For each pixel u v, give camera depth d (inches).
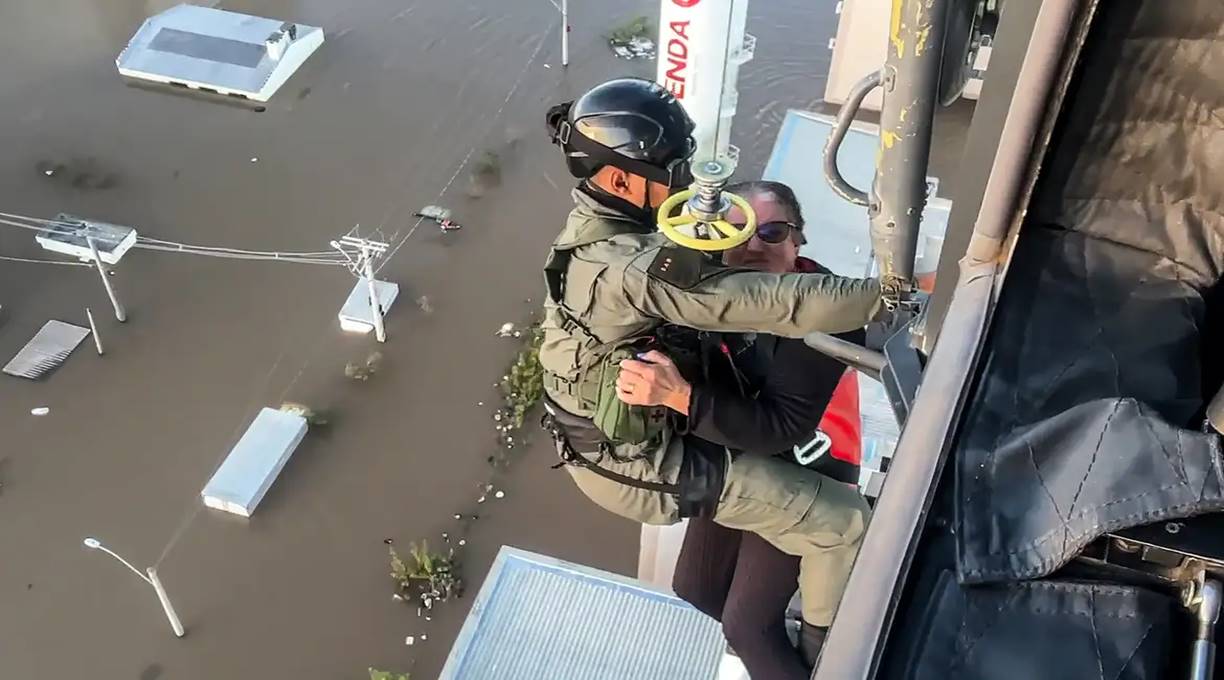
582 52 1021.2
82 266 834.8
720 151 464.8
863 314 135.5
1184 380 105.2
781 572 195.9
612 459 163.2
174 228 864.9
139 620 639.1
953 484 101.4
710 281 136.6
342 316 788.6
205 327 795.4
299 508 697.0
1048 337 110.0
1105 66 106.3
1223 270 111.5
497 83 994.7
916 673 92.2
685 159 149.0
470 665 471.2
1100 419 95.9
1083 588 93.0
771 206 180.5
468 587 659.4
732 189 185.5
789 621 211.5
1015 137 106.0
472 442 730.2
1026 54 103.7
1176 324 109.1
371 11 1065.5
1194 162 108.2
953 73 127.0
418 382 762.8
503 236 862.5
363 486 706.8
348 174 909.8
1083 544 91.4
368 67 1010.1
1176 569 93.0
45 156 922.7
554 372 159.3
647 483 164.4
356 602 651.5
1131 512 90.1
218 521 688.4
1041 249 116.2
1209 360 110.2
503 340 787.4
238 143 938.7
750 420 154.8
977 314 111.9
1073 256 115.0
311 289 820.6
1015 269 115.4
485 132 951.0
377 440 730.8
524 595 495.2
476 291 820.0
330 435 732.7
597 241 147.3
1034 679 90.0
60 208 877.2
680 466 164.6
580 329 152.2
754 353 159.9
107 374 767.7
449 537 682.2
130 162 920.9
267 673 619.2
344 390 757.3
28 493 700.7
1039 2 103.4
